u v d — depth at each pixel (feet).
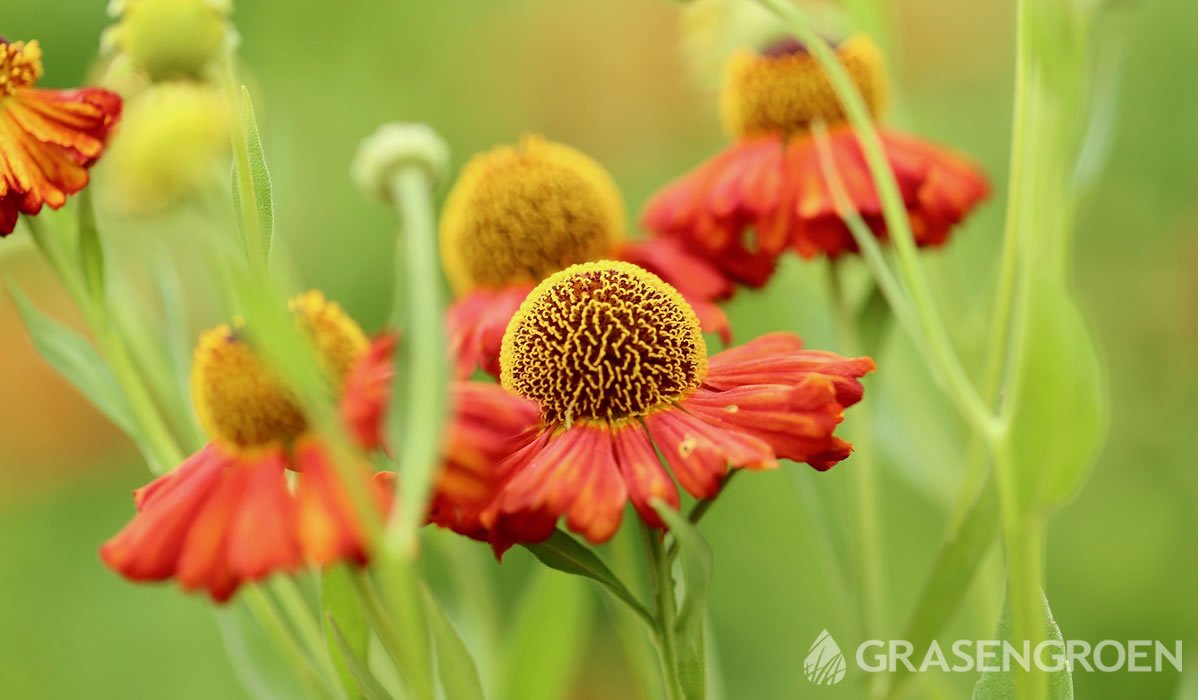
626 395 0.98
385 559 0.87
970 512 1.04
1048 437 1.02
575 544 0.97
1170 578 1.54
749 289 1.15
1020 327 1.03
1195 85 1.79
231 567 0.91
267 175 0.99
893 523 1.55
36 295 1.69
